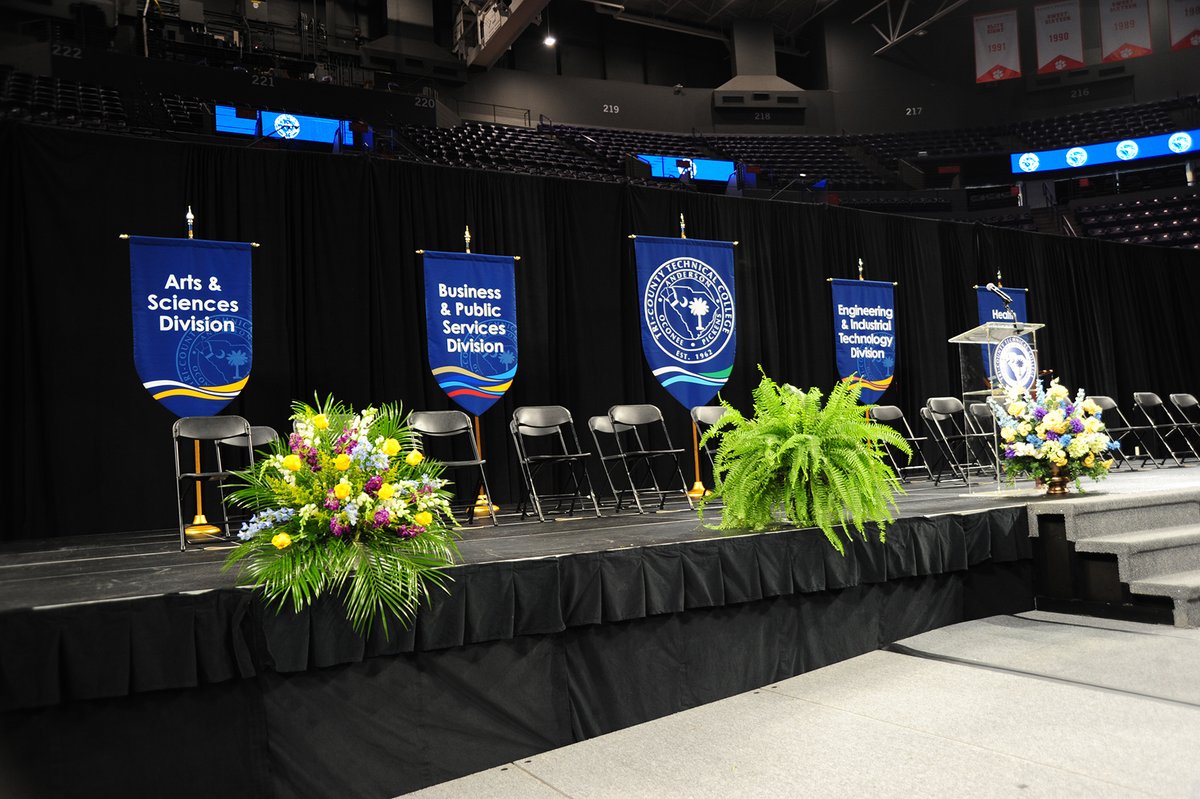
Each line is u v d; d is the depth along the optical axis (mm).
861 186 16344
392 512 2539
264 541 2525
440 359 6488
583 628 2984
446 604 2615
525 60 17656
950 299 9484
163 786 2213
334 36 15992
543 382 7043
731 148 17141
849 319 8609
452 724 2637
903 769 2379
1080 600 4113
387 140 12086
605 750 2760
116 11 12766
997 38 18234
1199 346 11156
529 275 7094
